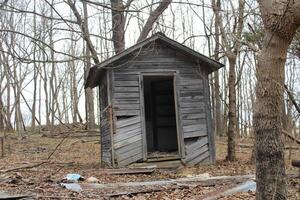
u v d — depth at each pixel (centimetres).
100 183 996
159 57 1516
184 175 1199
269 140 386
